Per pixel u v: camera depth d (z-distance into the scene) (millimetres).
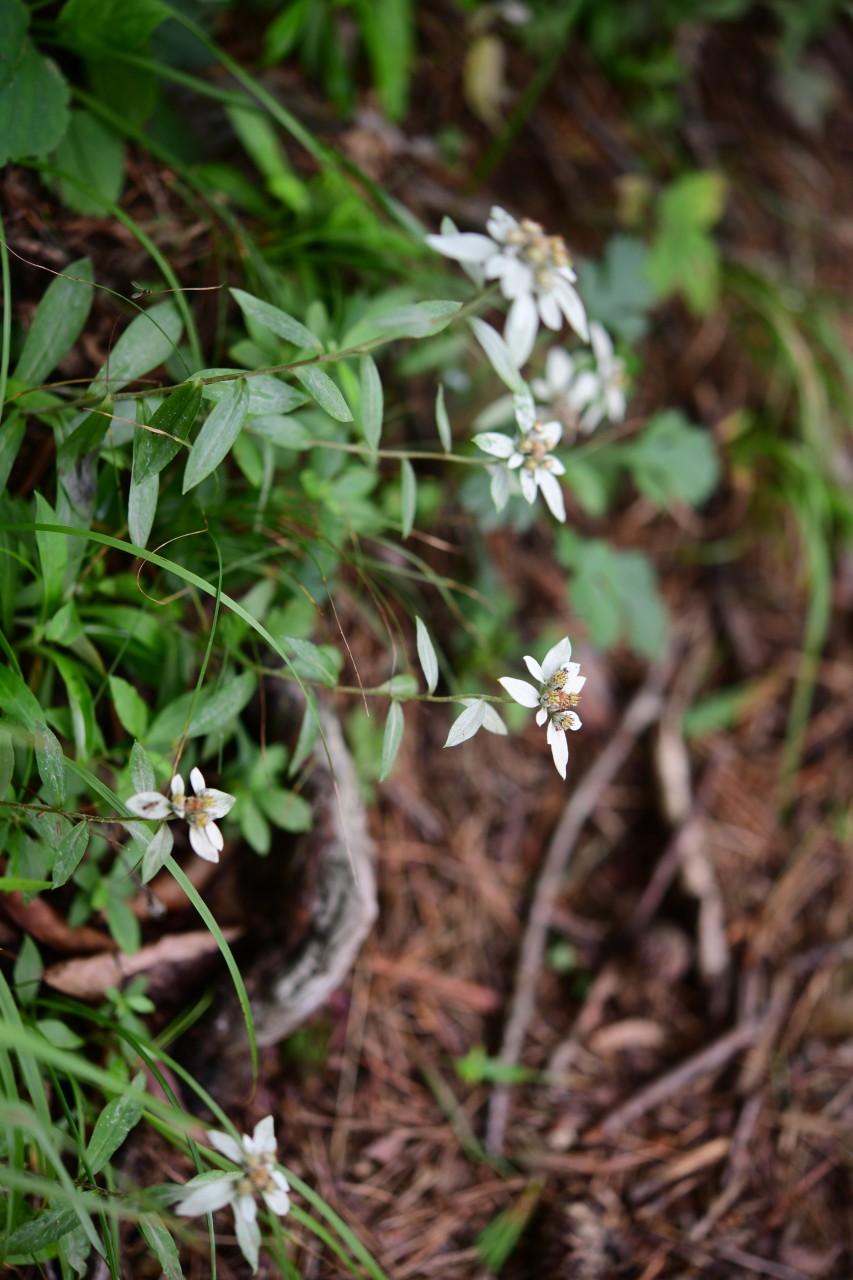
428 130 729
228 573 525
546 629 699
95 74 546
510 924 661
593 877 685
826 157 901
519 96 779
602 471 681
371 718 634
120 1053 506
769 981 662
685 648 759
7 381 480
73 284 484
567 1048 632
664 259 722
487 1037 629
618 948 667
